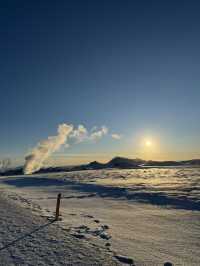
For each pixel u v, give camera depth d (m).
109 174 110.44
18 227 13.61
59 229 13.59
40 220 16.23
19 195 41.22
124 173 116.19
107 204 29.62
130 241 12.78
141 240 13.18
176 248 11.94
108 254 9.65
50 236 11.84
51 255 9.09
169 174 96.25
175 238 13.91
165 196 33.62
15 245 10.24
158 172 115.81
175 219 19.73
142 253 10.73
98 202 31.61
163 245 12.38
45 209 23.22
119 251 10.61
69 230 13.80
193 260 10.25
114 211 24.12
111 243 11.98
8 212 19.02
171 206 26.62
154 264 9.31
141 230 15.77
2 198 31.86
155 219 19.80
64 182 77.12
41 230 13.08
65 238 11.58
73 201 32.69
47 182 81.56
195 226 17.11
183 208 25.14
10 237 11.45
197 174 90.06
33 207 24.08
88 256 9.17
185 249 11.82
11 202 27.28
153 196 34.50
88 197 38.03
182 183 55.28
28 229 13.22
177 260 10.12
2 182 104.94
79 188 54.78
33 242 10.72
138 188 46.50
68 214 21.08
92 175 110.38
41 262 8.34
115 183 61.44
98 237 13.00
